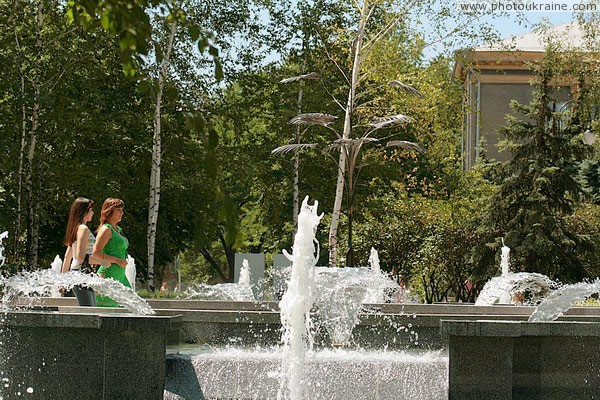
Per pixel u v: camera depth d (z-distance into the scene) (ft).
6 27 79.92
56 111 83.46
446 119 91.71
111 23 12.76
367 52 87.51
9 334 24.86
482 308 39.65
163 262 105.60
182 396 25.58
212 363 26.07
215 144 12.44
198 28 13.11
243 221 137.69
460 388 23.90
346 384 25.63
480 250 96.73
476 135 147.95
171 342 31.86
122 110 89.35
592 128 97.04
